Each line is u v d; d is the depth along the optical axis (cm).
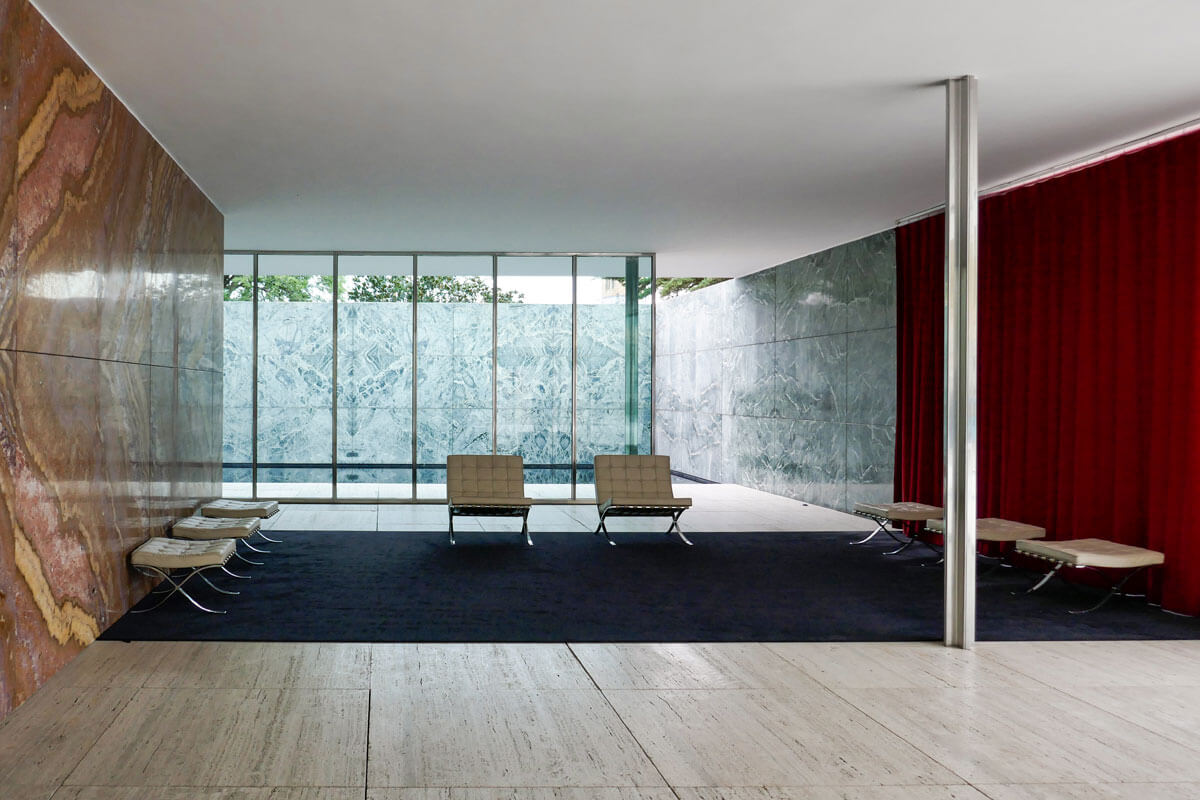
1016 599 665
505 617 591
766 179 787
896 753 371
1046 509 764
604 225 1008
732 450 1491
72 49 482
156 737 378
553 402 1216
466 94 562
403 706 420
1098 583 701
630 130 640
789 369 1280
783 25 458
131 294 595
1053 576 747
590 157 714
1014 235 801
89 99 509
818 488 1198
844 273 1128
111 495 557
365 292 1192
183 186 746
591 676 470
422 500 1192
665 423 1845
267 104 580
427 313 1199
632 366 1227
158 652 502
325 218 962
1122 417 674
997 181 796
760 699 436
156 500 664
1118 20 451
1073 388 734
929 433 943
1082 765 361
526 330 1212
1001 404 823
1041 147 682
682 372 1741
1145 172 656
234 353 1181
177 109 589
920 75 527
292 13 442
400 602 628
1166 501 638
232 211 920
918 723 406
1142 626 587
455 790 332
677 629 567
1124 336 673
